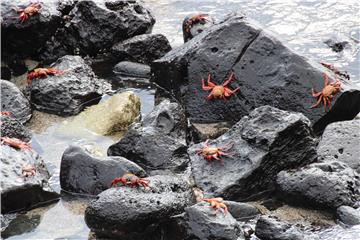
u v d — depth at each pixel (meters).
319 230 12.34
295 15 21.66
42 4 18.88
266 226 11.91
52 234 12.30
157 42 19.28
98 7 19.36
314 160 13.82
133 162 13.82
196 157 14.23
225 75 16.39
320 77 15.62
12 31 18.38
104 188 13.24
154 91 17.78
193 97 16.62
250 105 16.05
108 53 19.73
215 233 11.59
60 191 13.51
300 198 12.95
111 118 15.80
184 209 12.26
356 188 13.08
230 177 13.41
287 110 15.69
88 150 14.11
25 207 12.93
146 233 12.05
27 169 13.05
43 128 16.02
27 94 17.44
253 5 22.45
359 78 18.08
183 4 22.84
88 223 12.21
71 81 17.09
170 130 14.77
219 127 16.12
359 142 14.16
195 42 17.11
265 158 13.44
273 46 16.14
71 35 19.59
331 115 15.52
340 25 21.06
